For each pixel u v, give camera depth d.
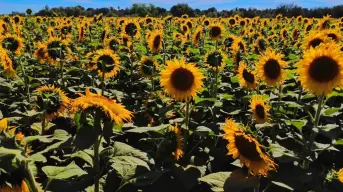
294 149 5.16
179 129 5.00
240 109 7.45
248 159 3.92
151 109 6.92
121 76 10.64
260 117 6.13
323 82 5.21
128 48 12.77
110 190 4.41
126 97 8.68
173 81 5.50
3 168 2.38
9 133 2.83
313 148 5.02
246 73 7.71
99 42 16.73
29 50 14.52
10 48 9.32
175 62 5.54
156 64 9.30
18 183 2.63
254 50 14.16
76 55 11.82
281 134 6.32
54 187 3.64
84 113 3.48
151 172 3.93
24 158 2.43
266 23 30.06
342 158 6.11
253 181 3.96
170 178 4.63
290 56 12.55
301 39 17.98
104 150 3.66
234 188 3.88
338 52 5.21
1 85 8.43
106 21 33.69
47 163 5.29
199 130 5.12
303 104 6.52
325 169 5.38
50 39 9.84
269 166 3.98
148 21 25.53
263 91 8.37
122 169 3.93
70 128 6.07
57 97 5.49
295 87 9.51
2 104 7.46
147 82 9.29
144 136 6.17
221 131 5.70
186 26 20.59
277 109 6.76
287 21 36.41
